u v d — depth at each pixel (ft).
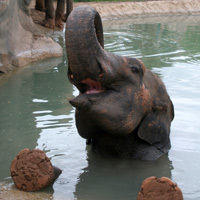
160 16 168.76
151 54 78.13
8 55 63.10
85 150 33.81
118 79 29.04
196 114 42.22
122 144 31.83
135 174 30.30
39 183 27.30
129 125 29.55
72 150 33.76
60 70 63.00
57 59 71.26
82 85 27.50
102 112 27.63
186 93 49.57
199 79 56.80
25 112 42.98
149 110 31.83
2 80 56.90
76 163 31.60
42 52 71.36
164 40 97.96
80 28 24.04
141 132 31.63
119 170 30.73
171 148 34.50
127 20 149.89
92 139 33.55
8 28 65.41
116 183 28.84
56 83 54.95
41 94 49.65
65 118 40.93
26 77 58.44
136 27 125.08
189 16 172.24
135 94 30.04
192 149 34.42
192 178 29.50
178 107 44.29
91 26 24.25
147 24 134.92
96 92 28.02
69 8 96.27
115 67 28.27
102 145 31.96
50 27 100.27
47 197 26.40
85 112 27.55
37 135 36.76
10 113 42.78
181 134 37.37
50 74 60.29
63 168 30.76
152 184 24.27
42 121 40.27
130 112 29.48
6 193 26.84
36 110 43.62
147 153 32.45
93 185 28.48
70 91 50.93
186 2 181.68
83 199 26.53
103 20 148.66
